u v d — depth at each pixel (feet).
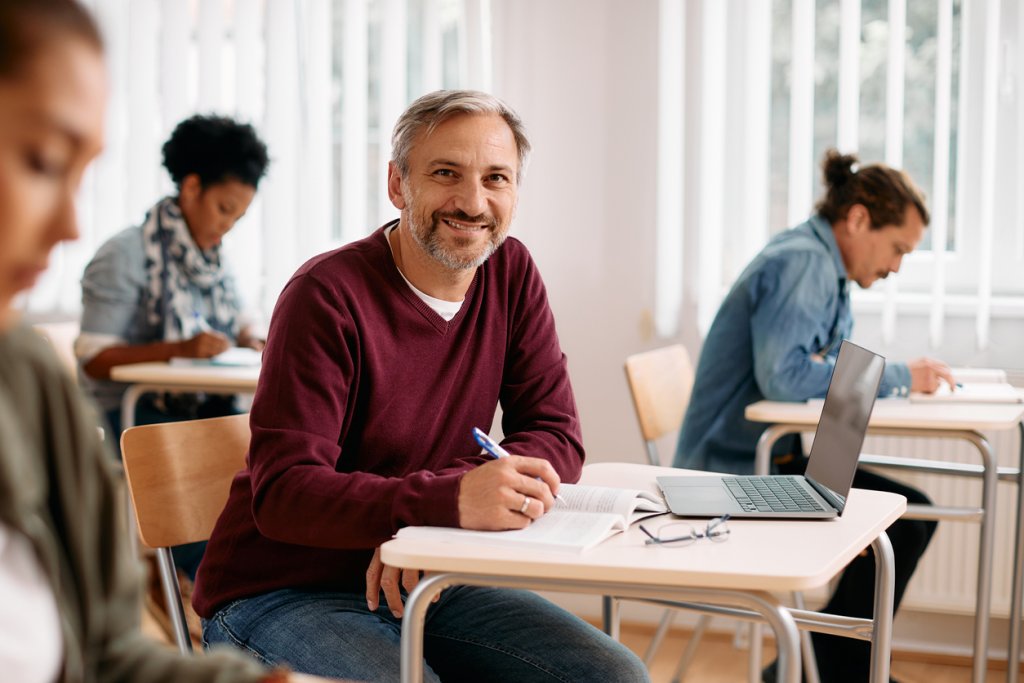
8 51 1.72
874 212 8.38
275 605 5.01
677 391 8.89
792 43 9.71
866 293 10.03
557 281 10.55
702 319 10.02
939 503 9.61
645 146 10.24
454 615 5.27
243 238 11.20
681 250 10.19
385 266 5.40
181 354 9.42
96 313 9.64
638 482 5.57
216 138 9.83
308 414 4.96
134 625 2.61
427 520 4.42
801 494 5.04
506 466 4.47
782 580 3.82
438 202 5.27
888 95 9.52
